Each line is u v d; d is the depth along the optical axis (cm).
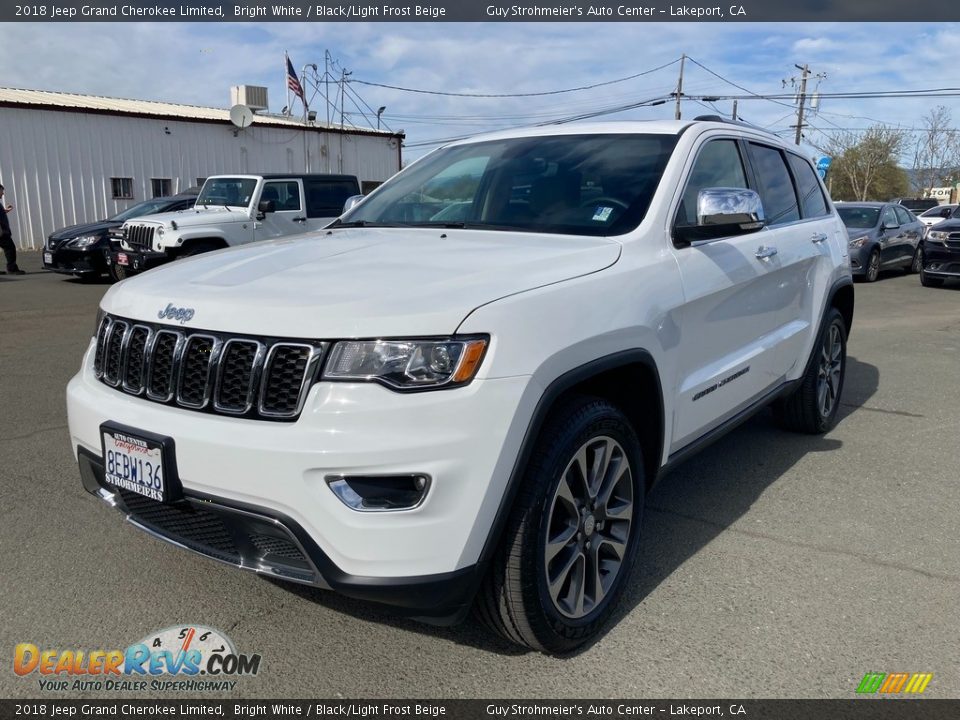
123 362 268
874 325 1020
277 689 250
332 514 220
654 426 305
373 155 2995
